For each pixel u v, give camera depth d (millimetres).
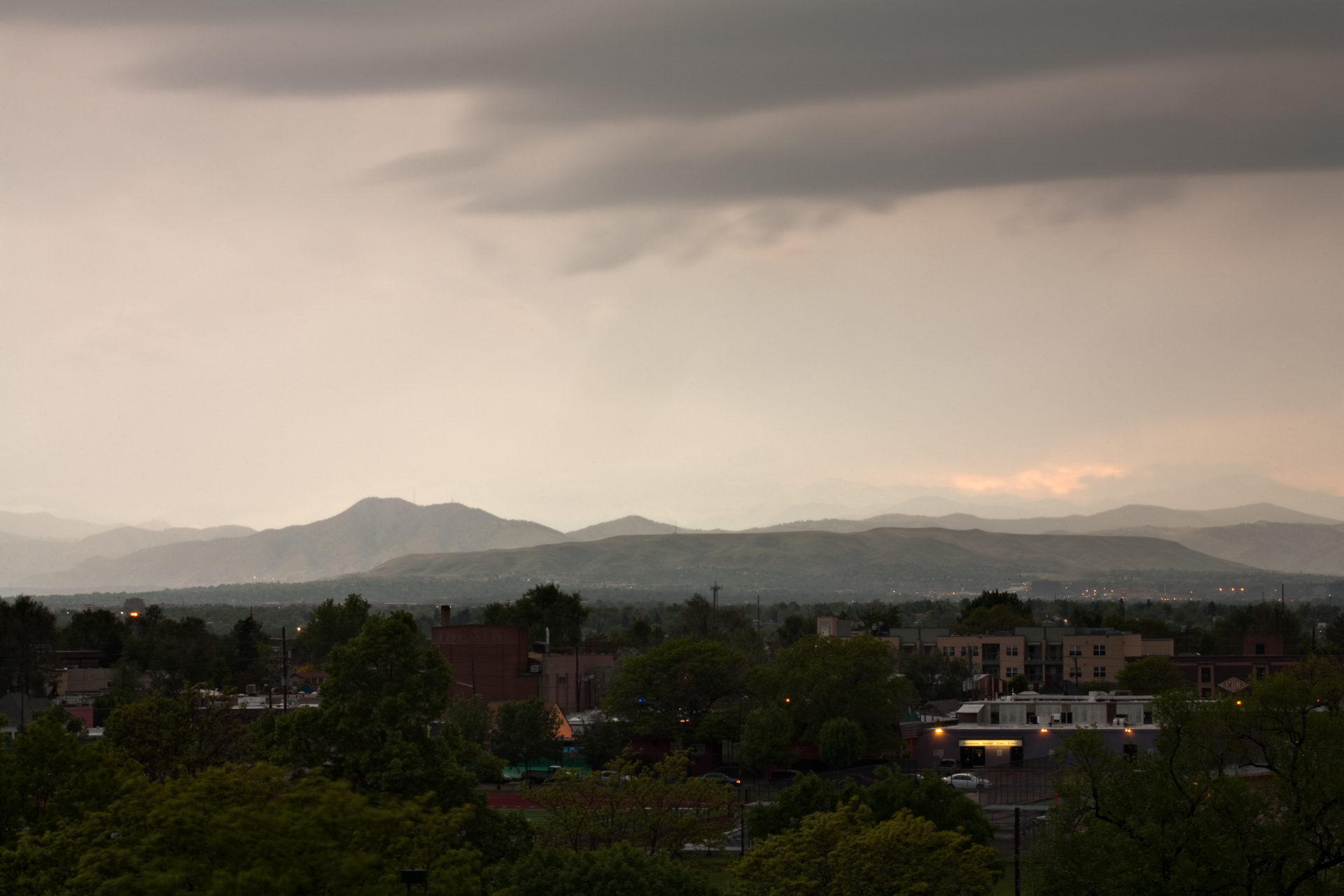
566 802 92500
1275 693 67875
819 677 159000
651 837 90750
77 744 73562
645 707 163625
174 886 50531
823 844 74438
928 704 199250
